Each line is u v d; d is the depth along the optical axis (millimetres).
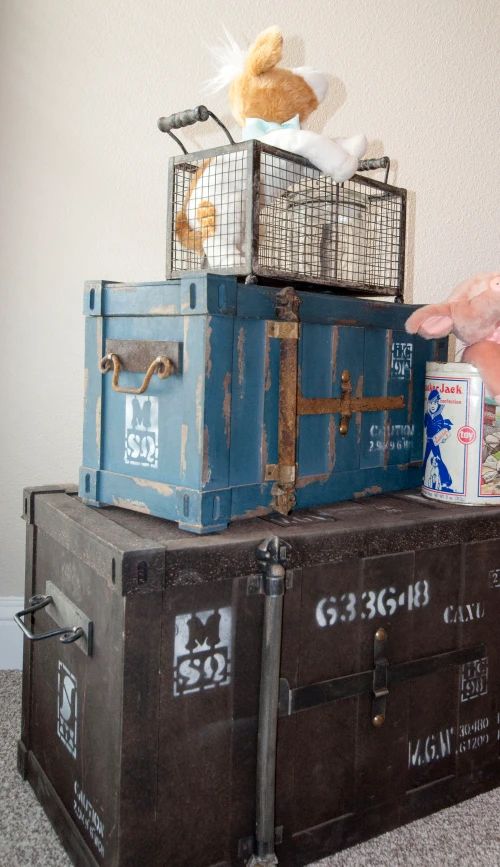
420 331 1283
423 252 1851
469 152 1855
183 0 1683
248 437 1100
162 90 1701
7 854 1104
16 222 1669
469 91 1841
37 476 1739
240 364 1071
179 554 940
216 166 1191
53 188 1680
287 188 1261
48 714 1202
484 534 1249
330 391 1231
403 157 1818
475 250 1879
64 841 1111
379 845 1145
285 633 1042
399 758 1181
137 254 1732
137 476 1133
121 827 921
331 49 1755
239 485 1092
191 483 1039
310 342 1185
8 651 1759
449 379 1293
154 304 1082
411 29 1793
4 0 1611
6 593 1757
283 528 1081
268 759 1014
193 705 977
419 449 1444
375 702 1134
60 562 1151
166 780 960
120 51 1674
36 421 1728
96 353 1184
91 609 1017
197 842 995
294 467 1139
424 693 1203
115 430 1167
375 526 1117
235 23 1711
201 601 973
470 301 1261
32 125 1655
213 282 1006
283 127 1241
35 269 1688
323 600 1078
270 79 1217
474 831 1184
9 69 1632
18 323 1695
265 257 1185
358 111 1782
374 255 1409
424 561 1184
